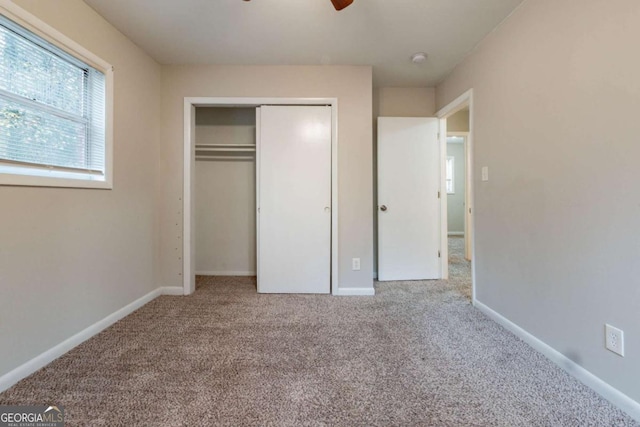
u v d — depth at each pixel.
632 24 1.22
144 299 2.54
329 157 2.86
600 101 1.36
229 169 3.57
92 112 2.00
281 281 2.90
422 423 1.20
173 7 1.94
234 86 2.79
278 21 2.10
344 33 2.25
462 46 2.44
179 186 2.80
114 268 2.17
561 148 1.59
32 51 1.59
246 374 1.53
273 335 1.98
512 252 2.01
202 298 2.73
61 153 1.77
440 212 3.42
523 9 1.87
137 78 2.43
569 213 1.54
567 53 1.54
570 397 1.36
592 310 1.41
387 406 1.30
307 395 1.37
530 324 1.84
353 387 1.43
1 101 1.44
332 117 2.83
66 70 1.81
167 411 1.26
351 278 2.86
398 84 3.30
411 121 3.36
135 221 2.42
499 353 1.75
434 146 3.39
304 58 2.65
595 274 1.40
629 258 1.25
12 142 1.49
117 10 1.96
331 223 2.87
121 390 1.40
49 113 1.69
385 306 2.54
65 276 1.75
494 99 2.20
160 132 2.78
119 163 2.22
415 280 3.38
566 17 1.55
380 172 3.35
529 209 1.84
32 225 1.55
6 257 1.42
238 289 3.01
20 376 1.47
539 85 1.74
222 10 1.97
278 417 1.23
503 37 2.08
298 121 2.84
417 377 1.51
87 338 1.90
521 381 1.48
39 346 1.58
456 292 2.94
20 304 1.49
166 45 2.43
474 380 1.49
